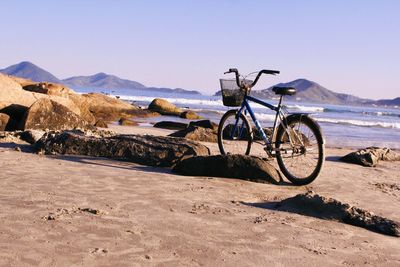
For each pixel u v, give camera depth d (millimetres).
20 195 4695
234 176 6535
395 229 4371
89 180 5707
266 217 4566
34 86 22172
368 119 51281
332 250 3715
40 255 3125
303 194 5055
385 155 10383
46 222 3844
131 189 5375
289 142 6645
